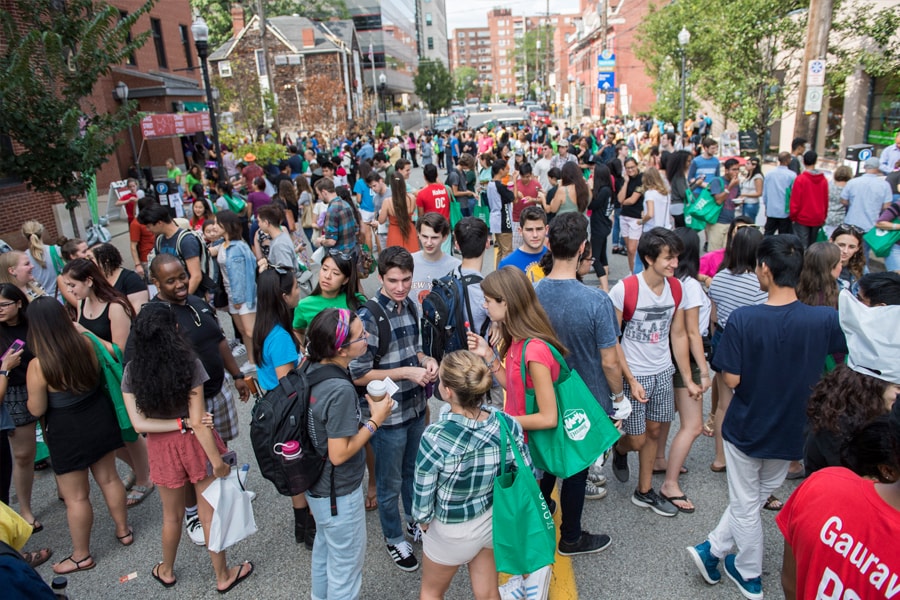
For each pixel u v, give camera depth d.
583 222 3.74
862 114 17.58
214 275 7.86
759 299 4.62
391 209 7.64
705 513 4.41
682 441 4.41
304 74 48.72
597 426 3.44
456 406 2.86
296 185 11.70
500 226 9.82
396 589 3.86
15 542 2.59
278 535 4.47
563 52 108.94
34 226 6.71
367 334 3.70
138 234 8.28
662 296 4.08
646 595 3.67
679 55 22.78
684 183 10.48
